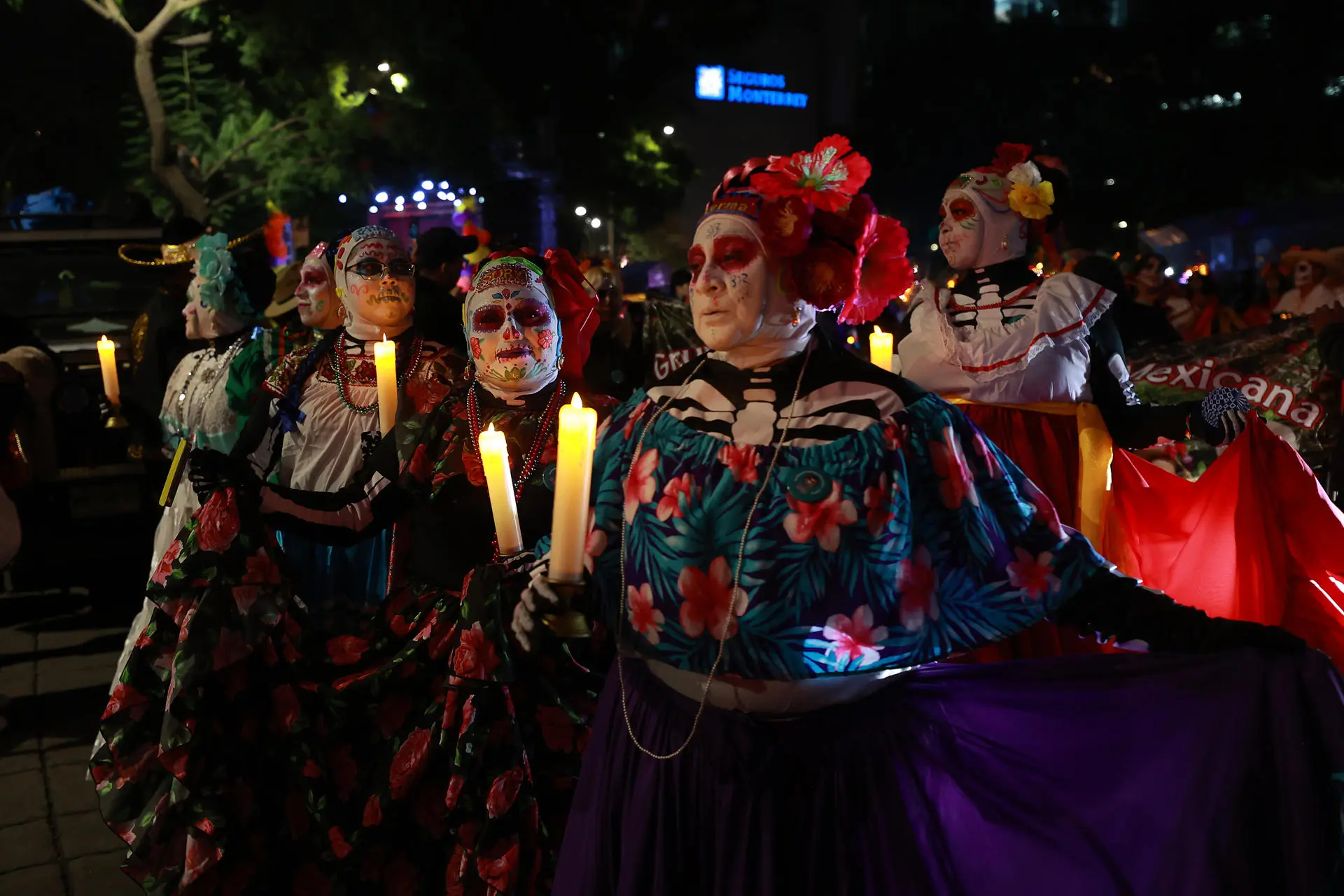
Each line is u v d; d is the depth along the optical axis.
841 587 2.17
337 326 4.83
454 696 3.16
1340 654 3.46
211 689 3.30
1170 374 5.42
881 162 40.34
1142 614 2.23
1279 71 33.69
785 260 2.23
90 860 4.12
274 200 21.05
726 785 2.24
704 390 2.33
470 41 21.58
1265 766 2.14
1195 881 2.18
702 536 2.21
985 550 2.23
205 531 3.37
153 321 6.81
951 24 39.66
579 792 2.53
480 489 3.36
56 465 7.62
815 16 47.06
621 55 31.33
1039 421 4.03
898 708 2.31
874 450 2.19
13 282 9.04
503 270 3.42
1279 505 3.52
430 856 3.22
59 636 7.07
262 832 3.34
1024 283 4.16
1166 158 34.59
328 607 4.17
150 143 21.56
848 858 2.22
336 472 4.23
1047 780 2.35
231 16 19.38
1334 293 9.55
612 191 29.98
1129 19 37.16
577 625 2.04
